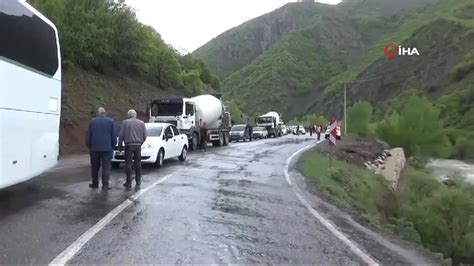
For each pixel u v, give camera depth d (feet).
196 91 185.57
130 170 37.06
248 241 22.59
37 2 106.42
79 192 34.27
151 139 54.13
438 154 201.57
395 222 47.01
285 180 46.93
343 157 84.58
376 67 504.43
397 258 21.61
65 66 107.86
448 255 63.77
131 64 136.46
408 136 194.08
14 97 27.48
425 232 64.59
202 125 94.53
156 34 167.94
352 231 26.71
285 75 630.33
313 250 21.71
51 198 31.45
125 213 27.40
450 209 69.15
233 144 124.06
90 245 20.54
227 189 38.88
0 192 33.45
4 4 25.80
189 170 52.06
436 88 386.73
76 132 88.02
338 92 528.22
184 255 19.74
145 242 21.42
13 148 27.50
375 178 75.41
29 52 29.63
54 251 19.48
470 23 448.24
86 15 117.80
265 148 102.37
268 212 30.17
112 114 106.52
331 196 40.50
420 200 77.36
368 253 21.88
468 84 340.59
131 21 134.00
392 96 440.45
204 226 25.11
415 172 111.55
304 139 171.53
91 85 112.27
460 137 249.75
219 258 19.61
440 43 448.65
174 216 27.17
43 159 32.60
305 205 33.81
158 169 52.37
